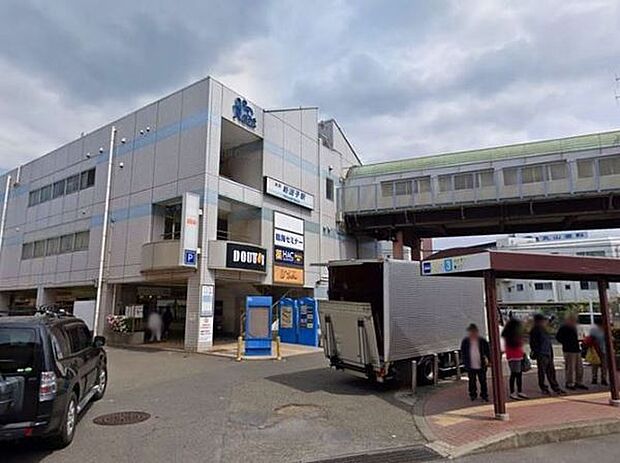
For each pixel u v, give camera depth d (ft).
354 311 34.12
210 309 59.88
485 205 82.12
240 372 40.93
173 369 42.65
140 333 68.39
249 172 74.84
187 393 31.40
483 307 42.98
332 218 91.71
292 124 81.97
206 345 58.59
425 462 18.44
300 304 69.72
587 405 27.35
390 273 33.50
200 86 65.31
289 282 75.61
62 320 23.04
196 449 19.53
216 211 62.69
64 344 21.34
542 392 31.50
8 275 101.76
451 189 84.33
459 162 85.56
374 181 92.32
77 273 80.79
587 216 81.71
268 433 22.06
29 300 105.60
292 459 18.48
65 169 90.27
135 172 72.95
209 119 63.41
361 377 38.19
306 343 67.46
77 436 21.31
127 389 32.81
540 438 21.58
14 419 17.25
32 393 17.69
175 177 65.77
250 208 72.23
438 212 87.30
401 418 25.16
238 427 23.00
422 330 35.32
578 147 77.00
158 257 62.28
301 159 83.35
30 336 18.58
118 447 19.77
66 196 88.38
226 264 60.54
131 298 75.82
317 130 90.02
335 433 22.21
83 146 86.17
